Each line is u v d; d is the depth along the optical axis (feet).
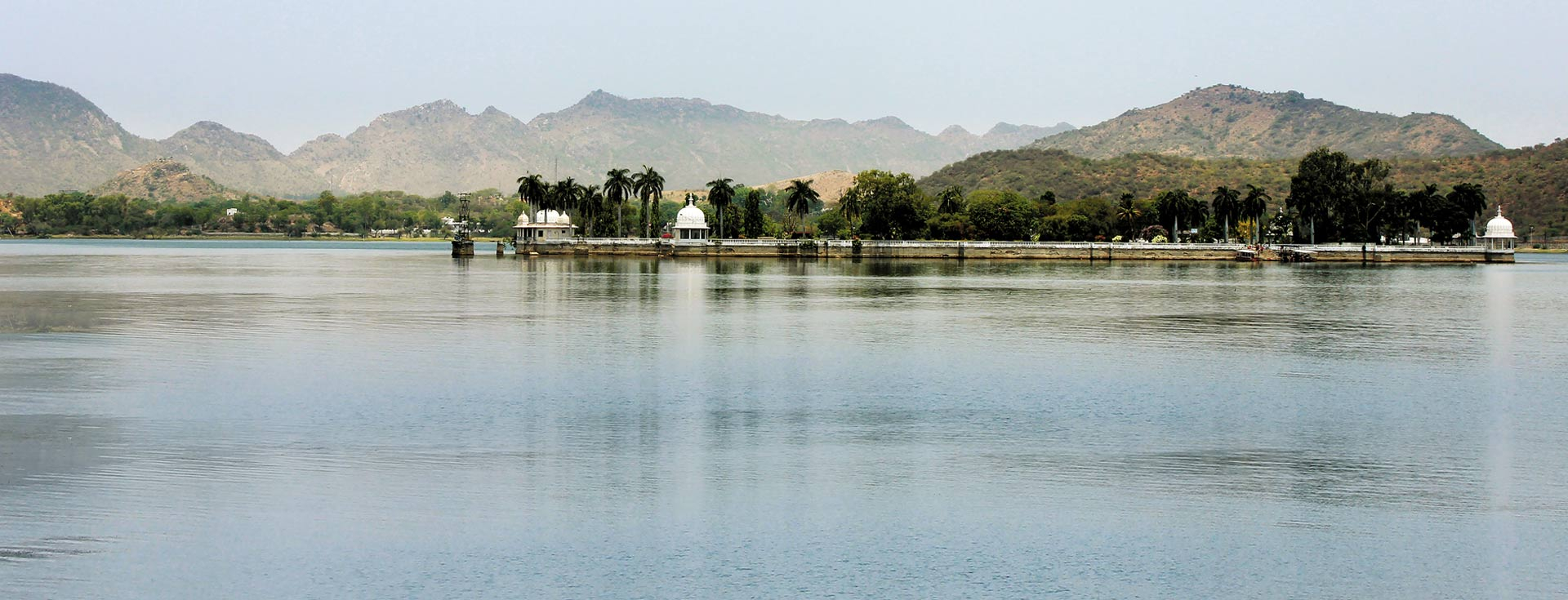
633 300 388.16
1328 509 118.21
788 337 270.46
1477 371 220.84
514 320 308.81
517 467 132.57
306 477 126.31
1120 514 115.96
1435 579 98.78
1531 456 142.20
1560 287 504.84
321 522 110.22
